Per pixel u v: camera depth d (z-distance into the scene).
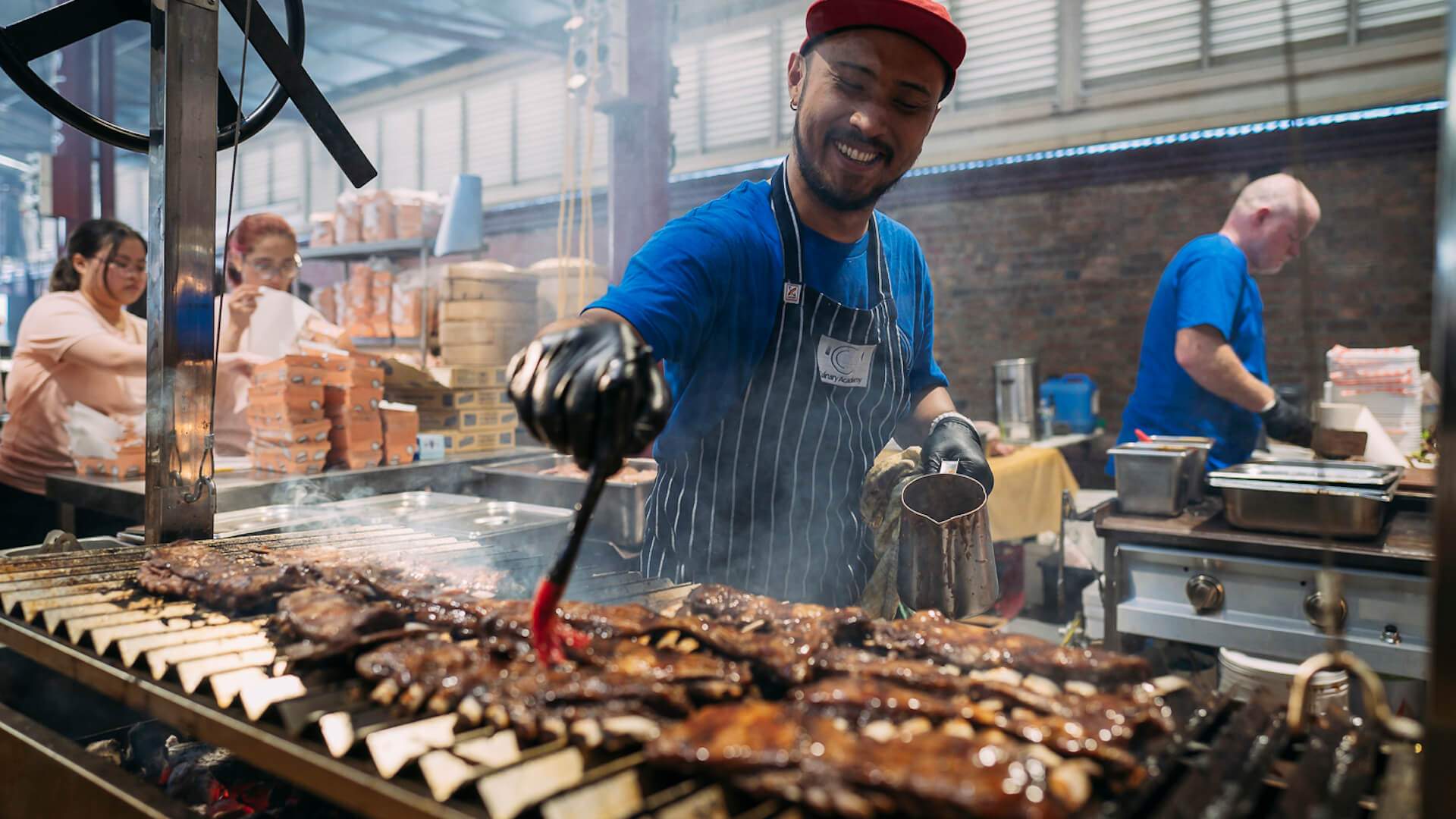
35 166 12.17
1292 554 2.46
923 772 0.85
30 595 1.58
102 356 3.86
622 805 0.91
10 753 1.55
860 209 1.98
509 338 5.08
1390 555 2.33
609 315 1.74
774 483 2.10
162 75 2.00
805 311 2.02
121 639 1.34
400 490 3.93
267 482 3.48
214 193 2.08
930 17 1.73
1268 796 1.01
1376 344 6.37
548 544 3.10
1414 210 6.20
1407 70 6.08
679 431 2.11
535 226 10.09
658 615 1.36
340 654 1.22
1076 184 7.43
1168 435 3.88
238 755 1.13
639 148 5.03
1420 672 2.29
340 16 7.39
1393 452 3.19
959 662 1.25
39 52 1.98
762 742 0.93
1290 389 5.17
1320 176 6.50
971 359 8.05
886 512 2.16
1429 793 0.83
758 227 1.98
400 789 0.96
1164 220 7.10
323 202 11.95
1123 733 0.99
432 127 10.90
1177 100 6.89
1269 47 6.57
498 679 1.14
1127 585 2.75
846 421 2.14
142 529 2.32
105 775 1.37
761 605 1.43
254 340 4.48
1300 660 2.44
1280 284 6.65
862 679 1.14
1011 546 4.62
